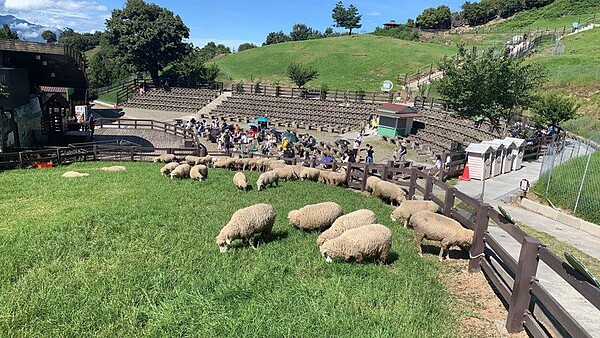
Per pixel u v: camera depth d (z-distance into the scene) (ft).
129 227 30.27
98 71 193.88
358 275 23.03
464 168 58.95
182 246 26.48
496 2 313.53
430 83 143.64
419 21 328.70
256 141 100.27
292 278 22.35
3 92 64.08
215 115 134.62
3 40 65.92
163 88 165.58
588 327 18.61
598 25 195.00
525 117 97.35
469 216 30.17
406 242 29.68
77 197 40.09
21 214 33.63
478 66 74.23
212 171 59.21
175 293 20.39
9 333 16.97
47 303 19.20
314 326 17.75
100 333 17.16
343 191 48.70
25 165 59.57
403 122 100.48
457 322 18.81
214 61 249.14
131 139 91.91
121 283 21.12
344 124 117.91
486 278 23.72
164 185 47.42
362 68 198.29
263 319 18.17
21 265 23.13
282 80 195.21
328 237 26.91
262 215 27.53
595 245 33.37
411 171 42.16
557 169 55.42
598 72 114.32
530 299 17.75
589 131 87.97
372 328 17.60
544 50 162.91
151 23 169.07
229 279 21.85
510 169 63.93
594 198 43.70
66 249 25.72
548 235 35.04
